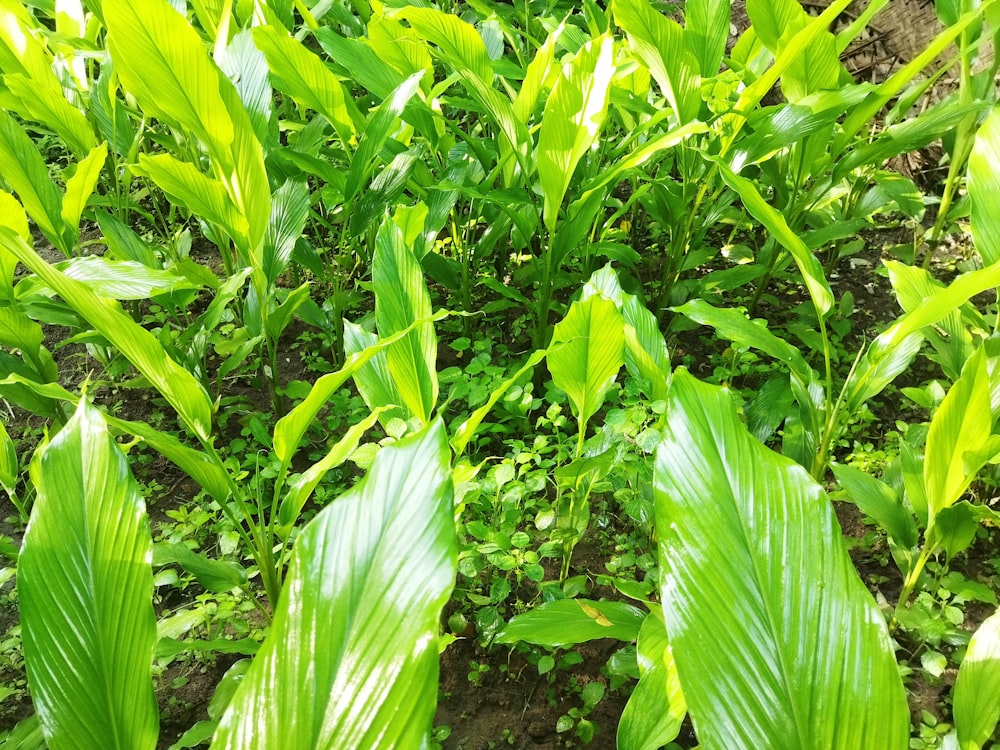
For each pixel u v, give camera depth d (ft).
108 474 2.46
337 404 4.66
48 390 3.04
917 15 6.16
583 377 3.28
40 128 7.36
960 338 3.95
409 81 4.45
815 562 2.14
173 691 3.46
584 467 3.43
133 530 2.40
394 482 2.09
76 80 5.74
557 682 3.46
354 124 5.11
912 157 6.43
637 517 3.58
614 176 4.30
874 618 2.06
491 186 5.06
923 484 3.49
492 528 3.73
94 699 2.18
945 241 6.00
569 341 3.11
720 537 2.18
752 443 2.30
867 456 4.22
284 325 4.56
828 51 4.68
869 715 1.98
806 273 3.61
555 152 4.13
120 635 2.26
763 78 4.39
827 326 5.30
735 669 2.04
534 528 4.13
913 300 3.85
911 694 3.33
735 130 4.72
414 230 4.08
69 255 4.60
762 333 3.90
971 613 3.70
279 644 1.94
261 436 4.25
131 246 4.61
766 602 2.11
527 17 7.05
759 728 1.99
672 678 2.49
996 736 2.99
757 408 4.38
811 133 4.53
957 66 5.94
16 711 3.41
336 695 1.85
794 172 5.11
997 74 5.76
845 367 5.01
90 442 2.51
